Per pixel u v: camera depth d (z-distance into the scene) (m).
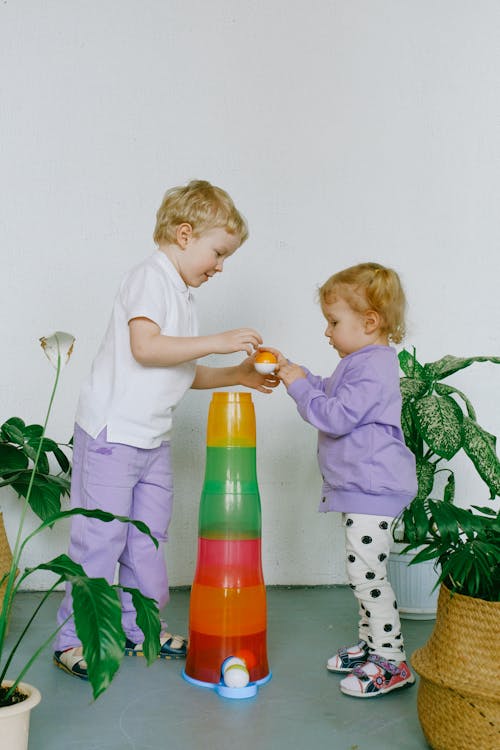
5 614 1.06
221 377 1.75
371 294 1.49
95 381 1.56
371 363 1.46
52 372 2.07
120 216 2.10
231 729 1.21
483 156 2.25
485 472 1.82
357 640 1.67
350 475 1.44
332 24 2.19
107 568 1.51
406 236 2.22
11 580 1.08
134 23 2.11
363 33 2.21
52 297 2.07
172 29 2.12
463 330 2.24
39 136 2.06
